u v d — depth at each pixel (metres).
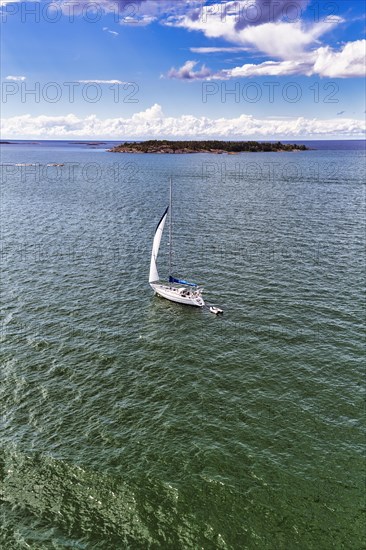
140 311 55.97
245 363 44.44
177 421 36.06
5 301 57.84
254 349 47.00
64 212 112.81
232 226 97.19
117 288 63.09
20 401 38.31
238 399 38.94
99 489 29.56
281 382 41.38
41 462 31.67
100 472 30.86
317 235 89.25
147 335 49.94
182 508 28.30
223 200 128.12
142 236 89.94
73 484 29.97
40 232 92.69
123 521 27.47
